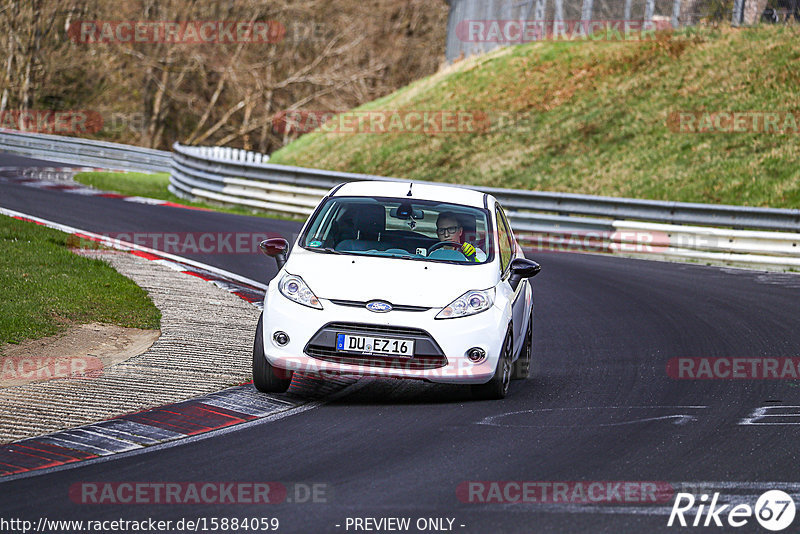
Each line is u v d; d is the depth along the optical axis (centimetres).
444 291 2806
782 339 4056
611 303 4928
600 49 12825
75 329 3578
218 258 5703
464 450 2325
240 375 3072
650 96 11362
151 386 2875
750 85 10869
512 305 2961
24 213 6756
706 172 9488
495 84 12925
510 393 3022
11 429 2400
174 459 2211
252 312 4147
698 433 2531
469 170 11088
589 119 11331
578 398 2962
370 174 11706
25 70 19338
